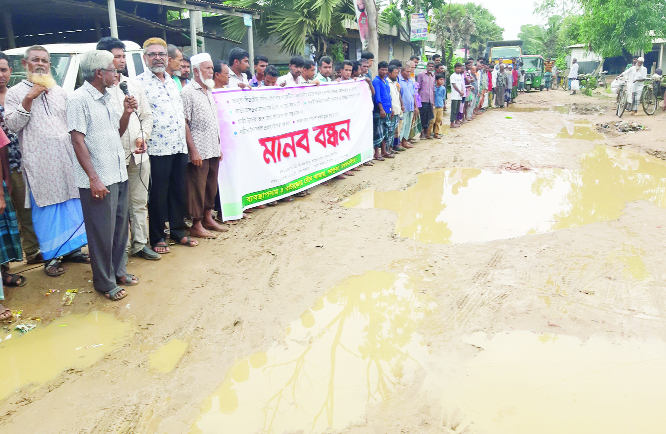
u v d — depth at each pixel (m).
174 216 5.04
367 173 8.38
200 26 13.14
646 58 33.62
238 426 2.63
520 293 4.04
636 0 16.50
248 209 6.34
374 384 2.96
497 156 9.52
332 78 11.89
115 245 4.07
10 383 3.00
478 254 4.84
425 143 11.25
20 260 4.22
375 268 4.60
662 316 3.65
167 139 4.67
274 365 3.17
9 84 5.74
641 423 2.61
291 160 6.72
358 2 12.56
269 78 6.66
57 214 4.26
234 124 5.71
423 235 5.43
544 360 3.17
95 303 3.91
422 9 21.81
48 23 11.35
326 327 3.61
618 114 14.63
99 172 3.72
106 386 2.97
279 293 4.12
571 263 4.57
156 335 3.51
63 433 2.58
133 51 6.57
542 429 2.57
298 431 2.58
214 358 3.25
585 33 18.34
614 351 3.25
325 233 5.52
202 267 4.59
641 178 7.69
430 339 3.44
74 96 3.58
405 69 10.52
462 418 2.66
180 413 2.74
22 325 3.60
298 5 14.04
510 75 19.11
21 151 4.01
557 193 6.96
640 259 4.62
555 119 14.84
